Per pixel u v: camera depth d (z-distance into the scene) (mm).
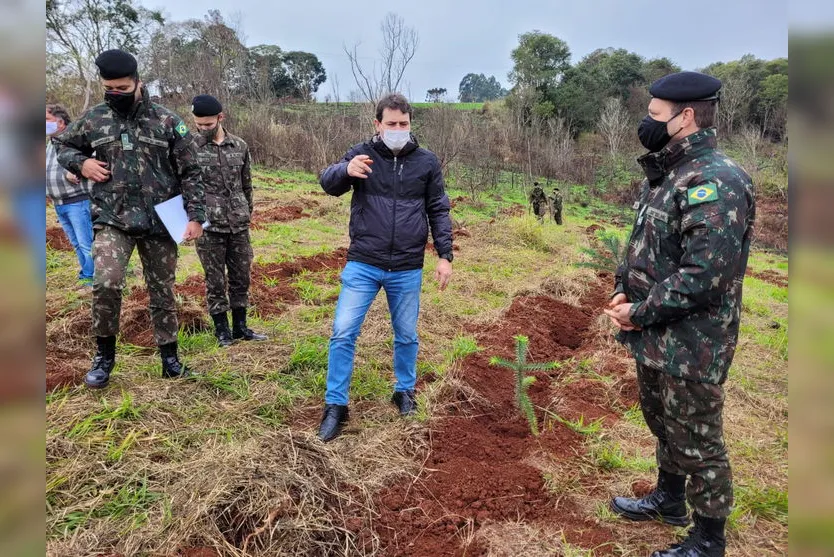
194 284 5793
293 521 2357
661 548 2445
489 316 5602
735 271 2027
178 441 2967
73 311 4547
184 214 3381
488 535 2502
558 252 9836
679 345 2135
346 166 3078
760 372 4746
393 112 3041
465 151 21641
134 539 2240
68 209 5359
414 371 3514
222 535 2270
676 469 2490
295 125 23141
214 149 4109
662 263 2209
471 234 10625
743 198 2025
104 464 2676
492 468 3016
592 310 6387
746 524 2650
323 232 9820
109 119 3189
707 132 2127
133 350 4039
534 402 3883
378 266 3197
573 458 3148
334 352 3160
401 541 2473
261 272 6590
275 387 3627
